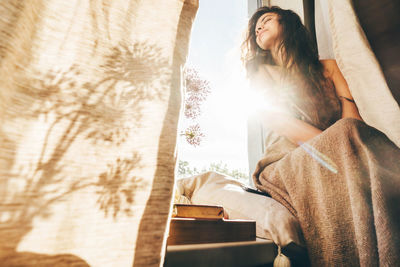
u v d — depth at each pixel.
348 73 1.09
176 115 0.56
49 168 0.40
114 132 0.49
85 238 0.39
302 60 1.31
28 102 0.42
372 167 0.62
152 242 0.44
